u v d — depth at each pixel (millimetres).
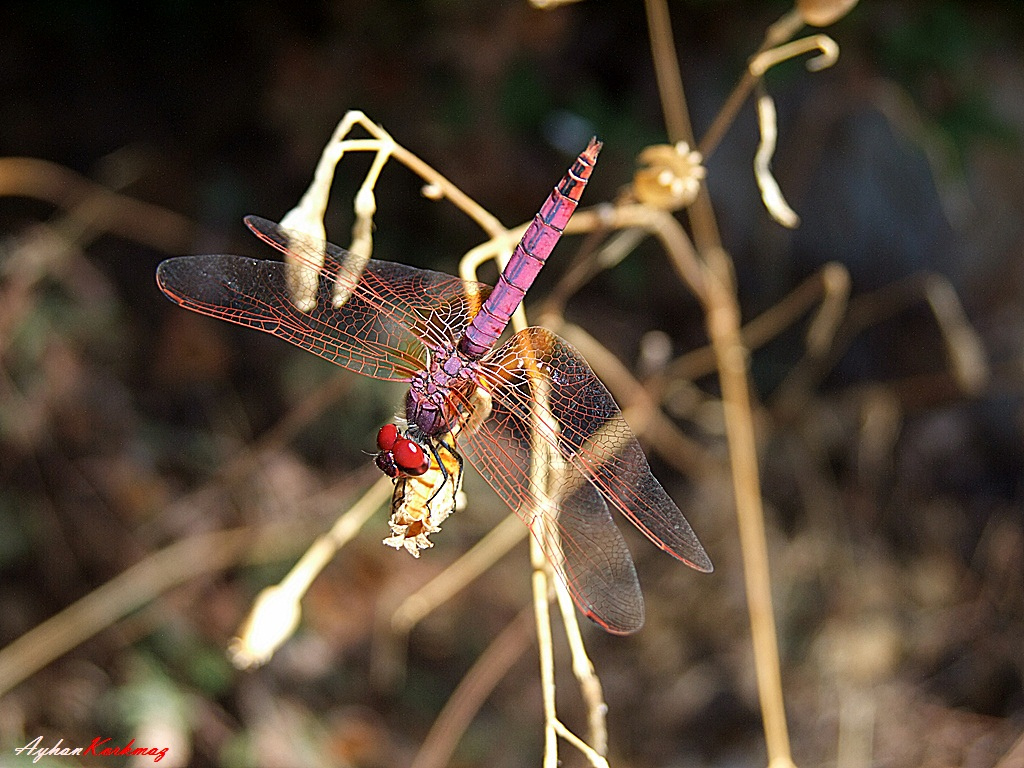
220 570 327
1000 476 416
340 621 328
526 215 390
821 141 396
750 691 358
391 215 385
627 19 400
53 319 339
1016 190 408
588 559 204
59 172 358
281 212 382
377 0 380
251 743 310
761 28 390
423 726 331
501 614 347
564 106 386
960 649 375
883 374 419
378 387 348
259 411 358
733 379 284
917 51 385
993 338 413
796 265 412
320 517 335
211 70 394
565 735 209
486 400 211
